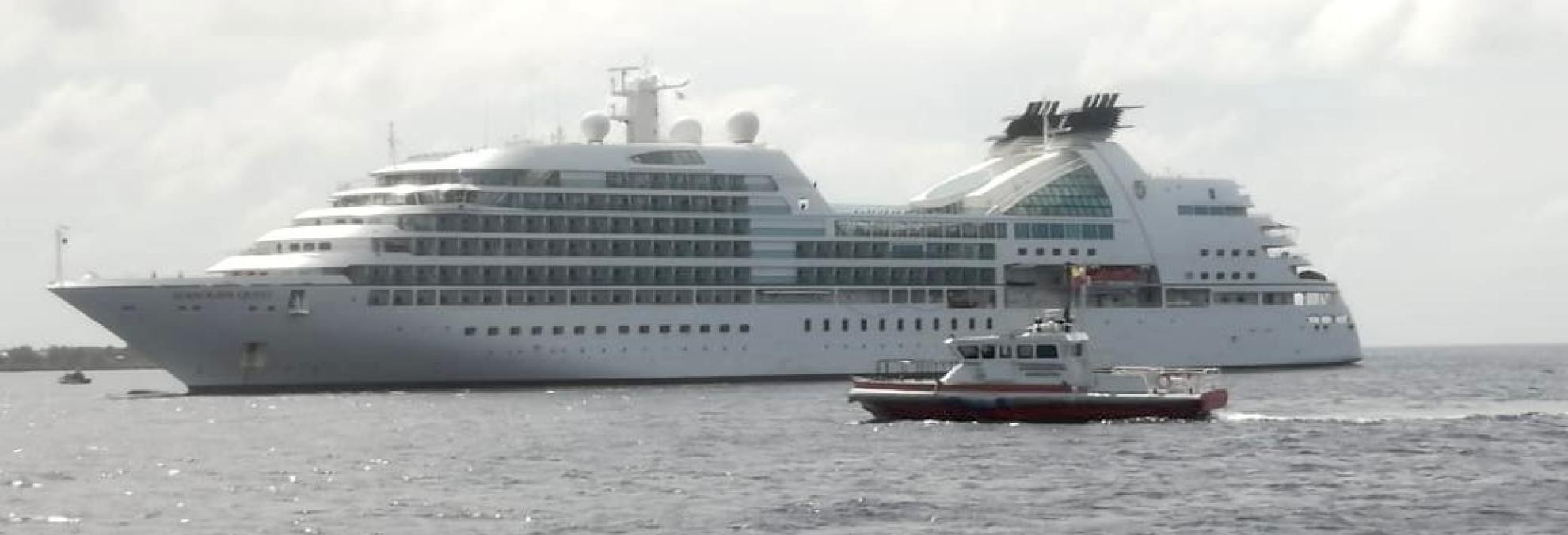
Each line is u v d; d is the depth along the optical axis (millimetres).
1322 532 176625
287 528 185000
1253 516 185375
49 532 184375
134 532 183875
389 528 184125
